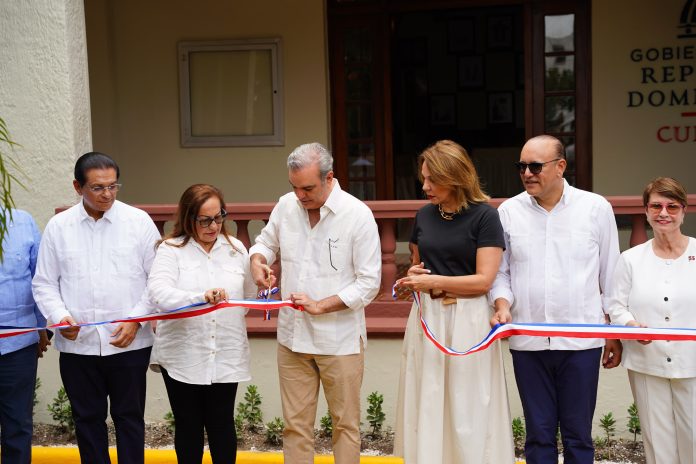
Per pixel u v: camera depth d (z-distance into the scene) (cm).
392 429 584
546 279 418
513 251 425
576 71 868
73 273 443
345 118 915
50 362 610
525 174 408
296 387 445
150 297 434
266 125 892
